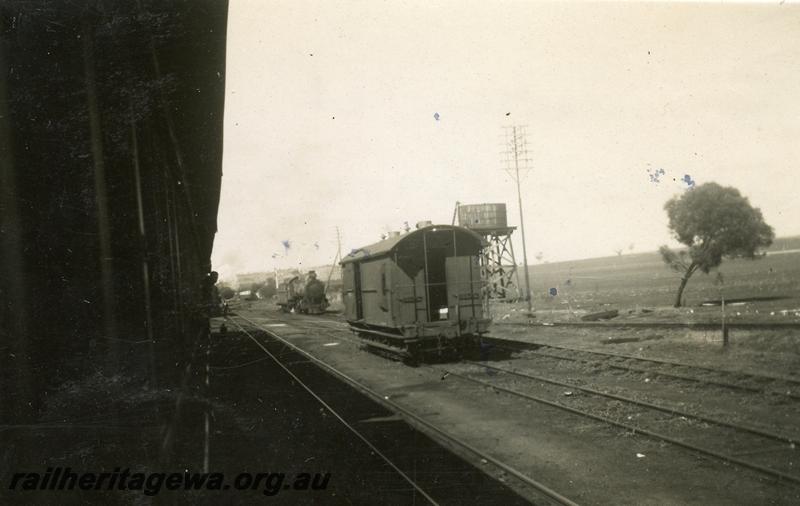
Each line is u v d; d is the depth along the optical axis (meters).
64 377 2.56
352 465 6.48
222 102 7.78
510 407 9.36
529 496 5.55
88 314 2.63
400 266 14.77
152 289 3.81
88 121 2.68
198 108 7.50
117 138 2.86
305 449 7.10
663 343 14.54
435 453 7.00
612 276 72.50
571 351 14.32
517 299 36.22
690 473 5.95
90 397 2.56
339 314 40.16
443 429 8.19
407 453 7.01
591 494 5.54
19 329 2.40
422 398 10.50
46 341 2.50
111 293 2.70
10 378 2.34
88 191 2.65
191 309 12.02
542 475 6.13
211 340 22.73
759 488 5.47
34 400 2.43
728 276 47.47
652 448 6.81
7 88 2.47
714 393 9.20
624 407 8.75
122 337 2.76
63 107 2.61
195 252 18.45
